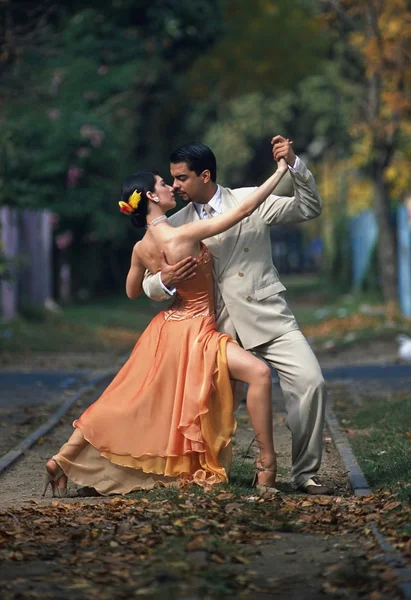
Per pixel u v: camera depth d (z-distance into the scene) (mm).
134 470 12750
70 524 10961
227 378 12477
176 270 12336
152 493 12367
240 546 10062
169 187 12781
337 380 24406
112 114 53938
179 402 12492
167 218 12961
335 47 62062
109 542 10164
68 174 49531
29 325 40656
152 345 12859
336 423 18156
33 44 30422
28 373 26500
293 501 11867
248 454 15477
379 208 46219
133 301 66188
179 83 65062
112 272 73750
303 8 63625
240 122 77500
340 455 15211
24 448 16281
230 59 64000
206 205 12758
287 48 63562
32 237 51219
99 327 45781
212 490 12133
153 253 12664
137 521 10867
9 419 19328
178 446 12484
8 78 32781
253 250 12719
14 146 35688
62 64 41094
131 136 65562
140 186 12664
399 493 11719
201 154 12594
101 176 52469
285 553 9875
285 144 12258
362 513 11188
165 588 8656
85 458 12812
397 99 41312
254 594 8625
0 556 9758
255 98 76500
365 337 35469
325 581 8984
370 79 44406
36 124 40312
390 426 17391
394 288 46438
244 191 12836
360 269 66625
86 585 8812
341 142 72312
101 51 45312
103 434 12609
